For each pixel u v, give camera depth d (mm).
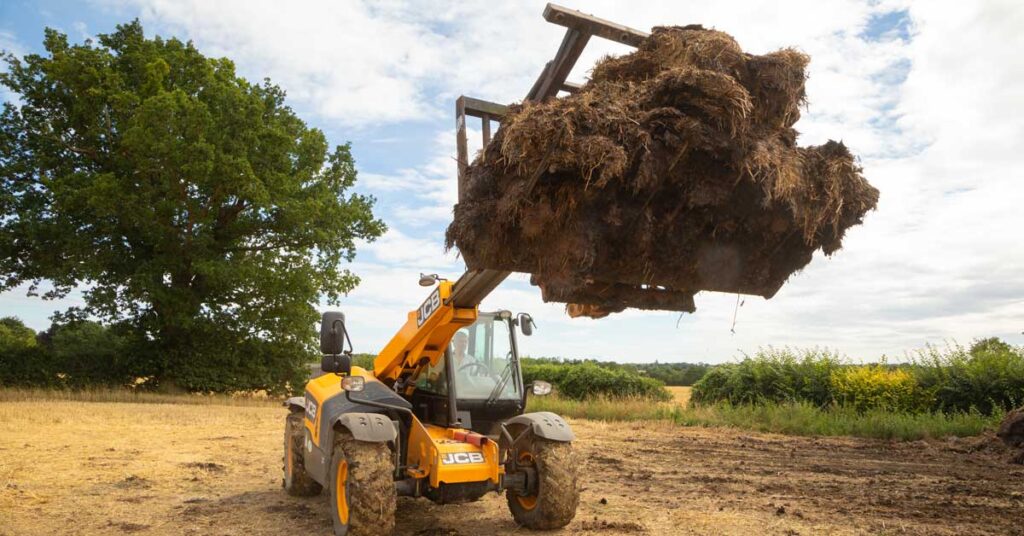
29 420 14930
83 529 6441
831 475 9781
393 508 5660
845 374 17844
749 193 4828
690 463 10969
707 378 20828
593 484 9055
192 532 6410
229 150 26312
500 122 5180
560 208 4766
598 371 26344
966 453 12070
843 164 4977
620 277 5016
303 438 7984
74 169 26781
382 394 6461
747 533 6418
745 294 5379
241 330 27641
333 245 28766
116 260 26234
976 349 16859
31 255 26609
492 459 6152
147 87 26469
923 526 6668
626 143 4570
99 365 27391
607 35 5484
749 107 4582
